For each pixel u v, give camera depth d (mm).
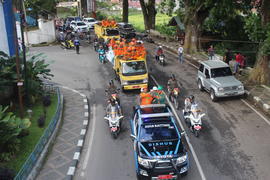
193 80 21859
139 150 10266
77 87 20734
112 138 13578
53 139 13125
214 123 14875
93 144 13062
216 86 17297
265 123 14766
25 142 12461
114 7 91688
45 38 36281
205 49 32906
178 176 9930
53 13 44531
